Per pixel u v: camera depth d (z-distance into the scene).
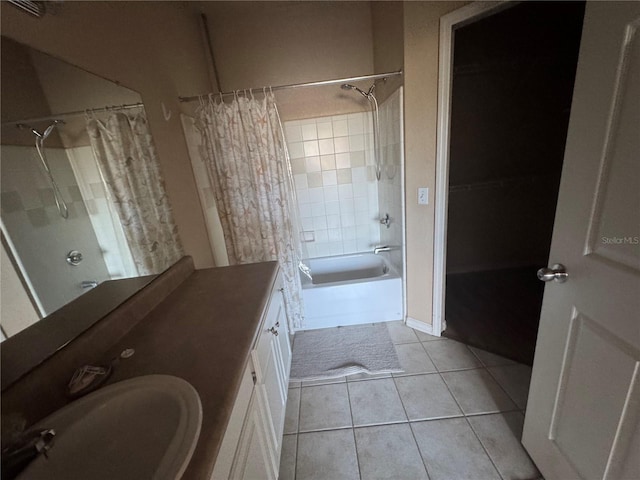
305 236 2.73
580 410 0.86
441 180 1.72
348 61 2.40
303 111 2.47
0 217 0.65
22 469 0.53
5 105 0.68
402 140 1.80
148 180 1.31
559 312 0.92
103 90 1.07
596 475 0.82
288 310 2.17
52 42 0.86
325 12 2.30
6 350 0.63
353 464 1.27
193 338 0.91
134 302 1.04
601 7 0.67
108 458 0.60
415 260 2.02
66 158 0.86
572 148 0.80
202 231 1.82
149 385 0.68
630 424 0.70
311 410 1.56
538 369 1.06
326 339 2.13
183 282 1.40
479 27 2.26
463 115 2.54
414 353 1.90
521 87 2.46
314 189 2.63
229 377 0.72
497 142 2.62
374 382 1.70
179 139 1.68
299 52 2.38
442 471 1.21
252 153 1.84
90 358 0.81
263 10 2.27
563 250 0.87
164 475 0.47
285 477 1.24
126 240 1.10
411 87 1.67
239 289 1.27
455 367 1.75
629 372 0.69
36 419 0.64
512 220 2.87
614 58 0.64
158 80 1.53
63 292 0.80
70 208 0.85
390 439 1.36
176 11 1.87
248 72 2.42
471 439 1.32
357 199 2.67
